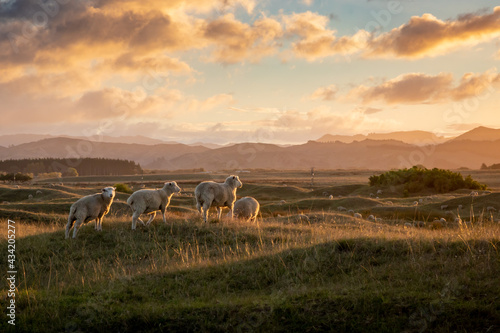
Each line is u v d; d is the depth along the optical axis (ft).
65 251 42.22
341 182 335.88
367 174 541.34
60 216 77.87
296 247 34.76
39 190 155.74
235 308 23.06
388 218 98.17
